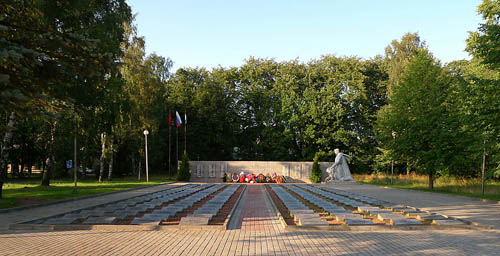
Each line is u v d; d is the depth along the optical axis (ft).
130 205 49.67
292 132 166.71
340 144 168.76
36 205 50.80
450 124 86.84
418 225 33.63
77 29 51.80
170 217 39.88
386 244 27.17
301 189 91.91
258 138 179.32
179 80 175.01
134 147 150.20
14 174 166.81
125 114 82.12
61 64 23.63
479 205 54.03
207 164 144.97
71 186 92.68
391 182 118.93
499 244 27.22
